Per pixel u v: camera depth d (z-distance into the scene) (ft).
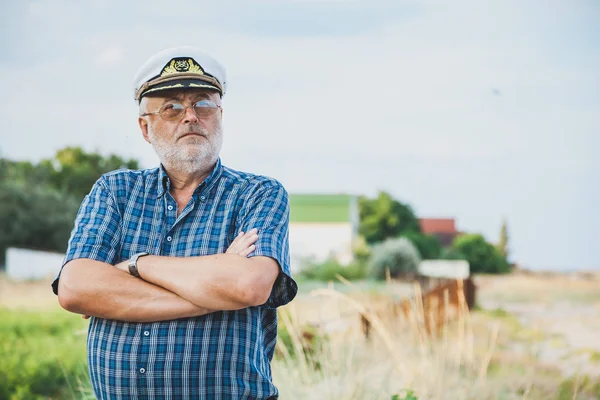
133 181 9.81
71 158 133.28
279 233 9.41
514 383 19.21
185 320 9.02
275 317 9.82
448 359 18.13
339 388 15.72
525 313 46.11
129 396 9.03
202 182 9.60
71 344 28.14
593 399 19.86
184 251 9.44
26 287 61.67
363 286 46.39
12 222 93.71
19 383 21.97
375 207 167.22
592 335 34.94
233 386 8.96
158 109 9.52
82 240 9.42
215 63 9.70
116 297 9.00
